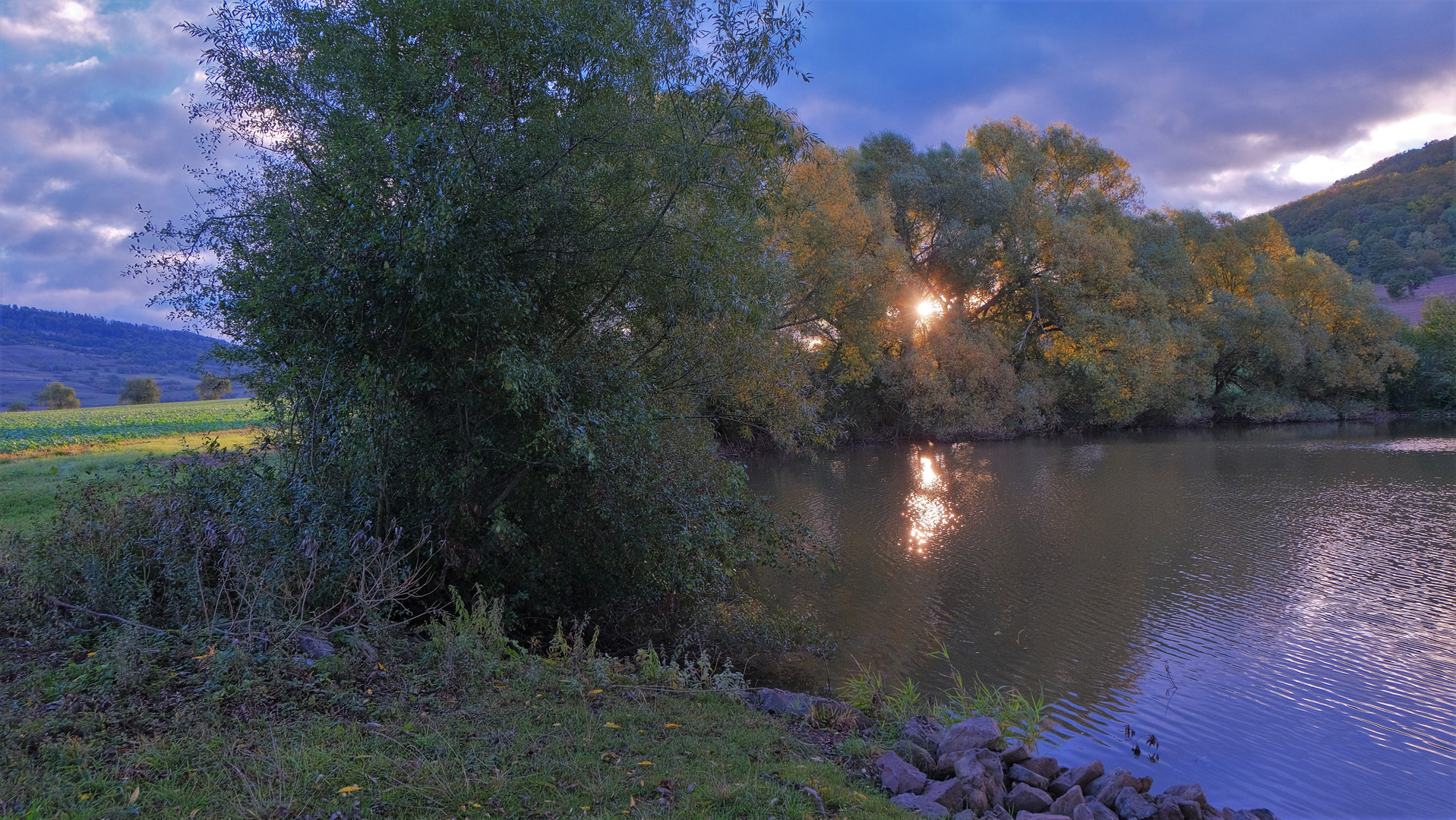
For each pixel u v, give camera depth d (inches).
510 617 378.6
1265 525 825.5
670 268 405.1
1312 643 495.5
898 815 187.5
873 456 1520.7
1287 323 2016.5
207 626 251.3
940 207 1785.2
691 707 255.8
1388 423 2087.8
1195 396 2085.4
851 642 501.4
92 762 167.9
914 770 214.8
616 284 408.8
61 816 146.3
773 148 426.6
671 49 412.5
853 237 1225.4
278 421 355.9
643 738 215.6
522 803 169.5
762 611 501.4
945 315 1793.8
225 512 304.2
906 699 309.1
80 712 190.7
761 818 173.2
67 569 279.9
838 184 1192.8
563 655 316.5
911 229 1796.3
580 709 230.7
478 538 392.2
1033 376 1868.8
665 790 183.3
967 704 364.8
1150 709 405.1
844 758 229.1
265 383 377.1
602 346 432.5
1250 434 1851.6
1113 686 433.4
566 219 372.5
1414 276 3986.2
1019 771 231.9
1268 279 2203.5
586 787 179.0
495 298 343.6
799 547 496.4
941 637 509.0
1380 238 4500.5
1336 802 317.7
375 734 194.4
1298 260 2256.4
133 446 1160.2
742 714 254.8
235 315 347.9
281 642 238.8
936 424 1755.7
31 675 211.2
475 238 331.9
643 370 463.2
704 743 218.8
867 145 1835.6
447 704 223.0
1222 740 372.8
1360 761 351.6
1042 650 487.2
